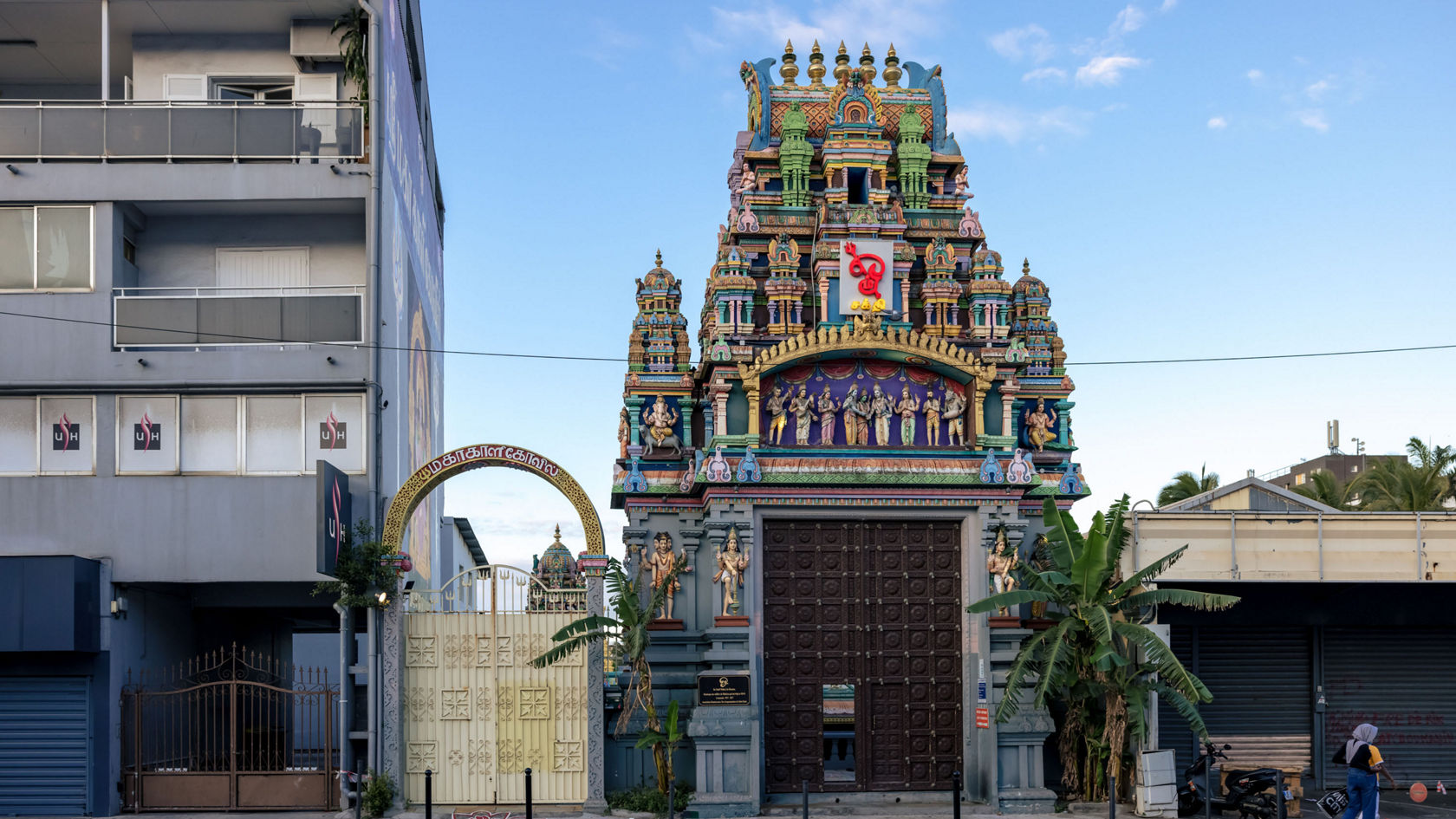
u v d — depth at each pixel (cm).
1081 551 2400
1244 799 2322
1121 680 2330
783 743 2466
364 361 2608
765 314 2664
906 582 2530
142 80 2908
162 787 2441
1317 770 2748
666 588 2444
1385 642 2814
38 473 2562
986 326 2627
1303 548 2539
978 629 2477
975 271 2669
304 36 2848
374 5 2756
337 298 2631
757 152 2734
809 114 2784
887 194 2677
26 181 2600
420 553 3422
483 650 2475
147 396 2592
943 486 2486
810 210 2703
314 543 2553
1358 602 2762
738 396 2503
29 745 2434
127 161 2634
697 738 2347
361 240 2850
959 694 2506
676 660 2481
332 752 2623
